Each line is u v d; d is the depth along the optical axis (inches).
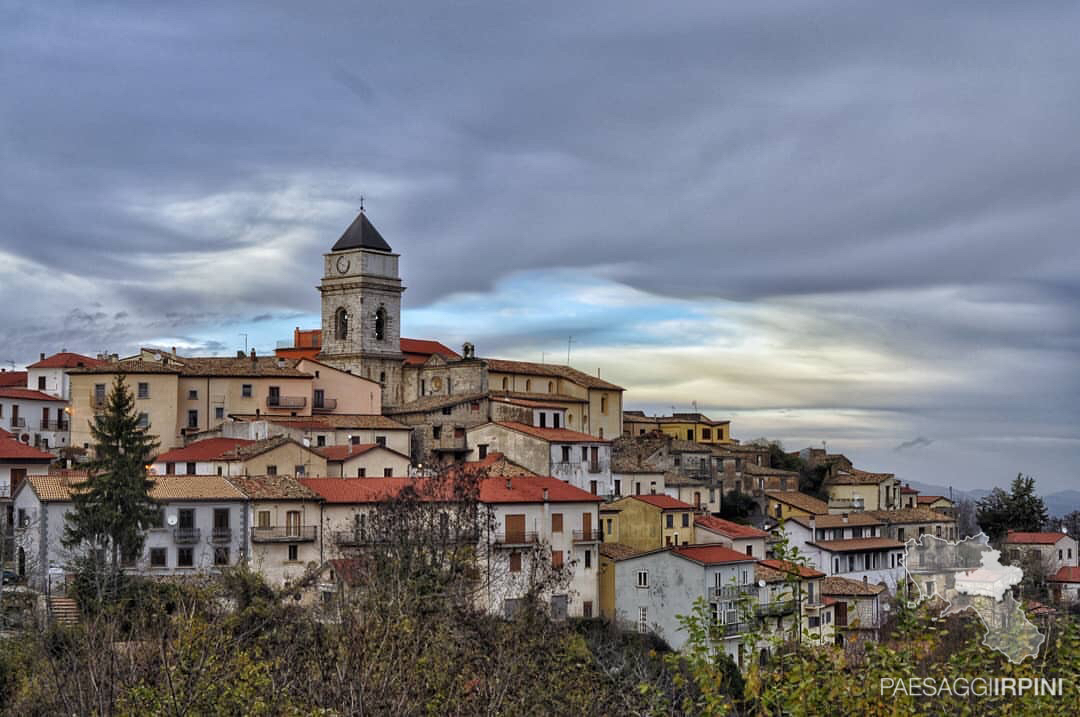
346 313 6574.8
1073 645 1309.1
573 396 6427.2
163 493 3917.3
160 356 6343.5
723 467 6200.8
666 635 4188.0
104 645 1366.9
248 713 1347.2
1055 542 6023.6
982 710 1290.6
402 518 3563.0
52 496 3846.0
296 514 4018.2
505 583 3922.2
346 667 1269.7
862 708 1268.5
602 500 4522.6
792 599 1434.5
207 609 1849.2
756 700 1302.9
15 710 1576.0
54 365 7106.3
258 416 5565.9
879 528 5915.4
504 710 1433.3
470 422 5757.9
